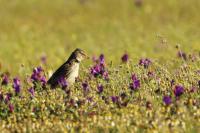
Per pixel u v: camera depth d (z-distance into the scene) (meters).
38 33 58.50
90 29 59.41
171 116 17.80
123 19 63.09
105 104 18.77
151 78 20.80
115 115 17.69
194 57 24.48
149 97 18.08
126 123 17.30
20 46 50.50
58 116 18.64
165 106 18.05
